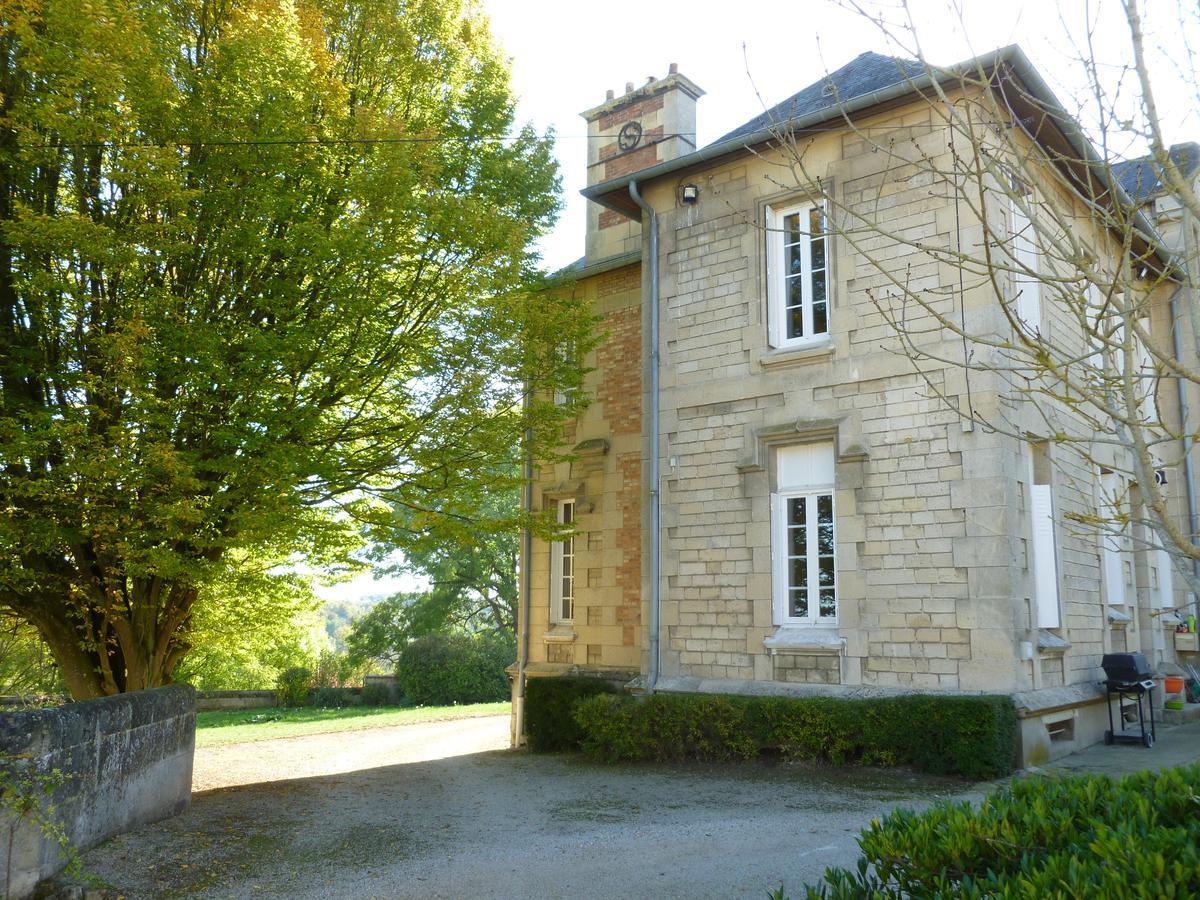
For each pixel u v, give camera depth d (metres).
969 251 10.49
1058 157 4.77
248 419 10.17
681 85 15.98
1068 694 10.62
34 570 10.46
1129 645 13.29
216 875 6.66
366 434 11.44
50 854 6.28
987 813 3.92
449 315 11.38
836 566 11.10
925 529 10.49
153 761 8.27
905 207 11.10
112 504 9.76
